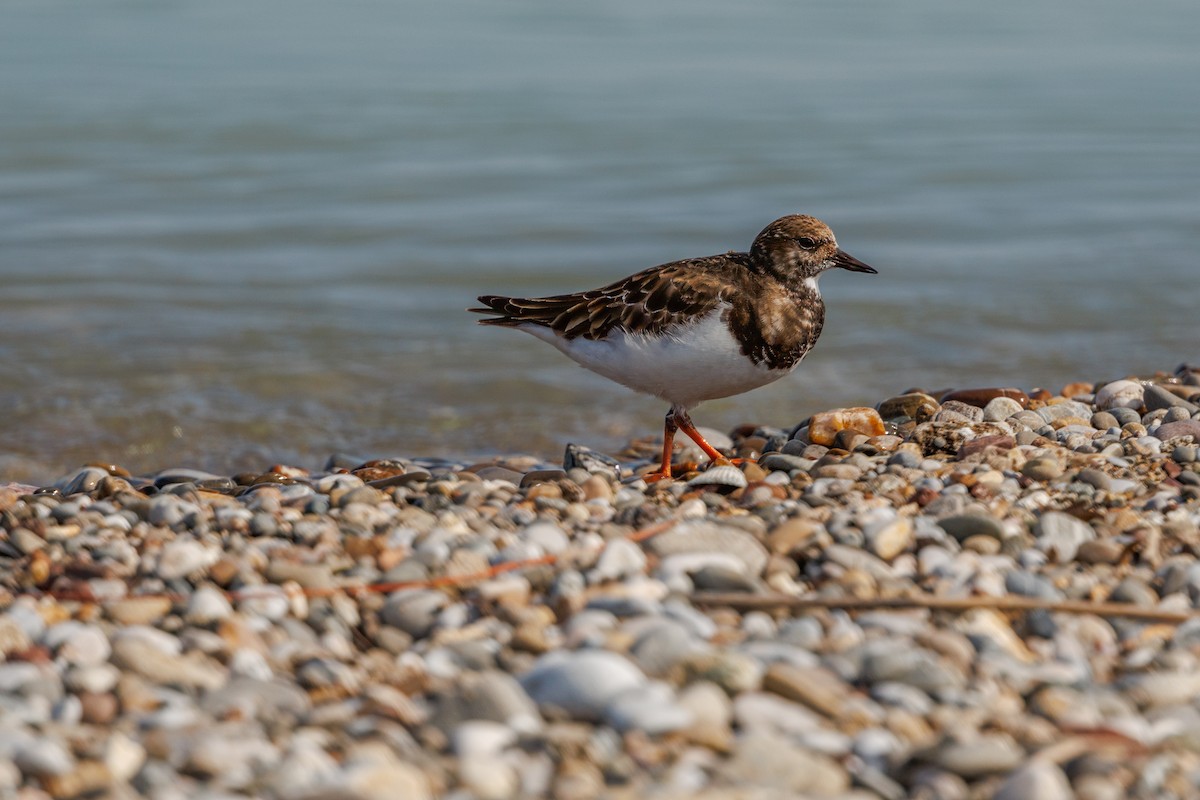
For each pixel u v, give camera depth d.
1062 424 10.91
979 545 7.69
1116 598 6.98
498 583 6.97
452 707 5.60
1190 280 20.59
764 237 10.01
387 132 32.31
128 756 5.21
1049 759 5.21
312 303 19.89
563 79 40.34
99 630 6.35
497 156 29.91
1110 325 18.58
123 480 10.32
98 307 19.38
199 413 15.44
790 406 15.65
